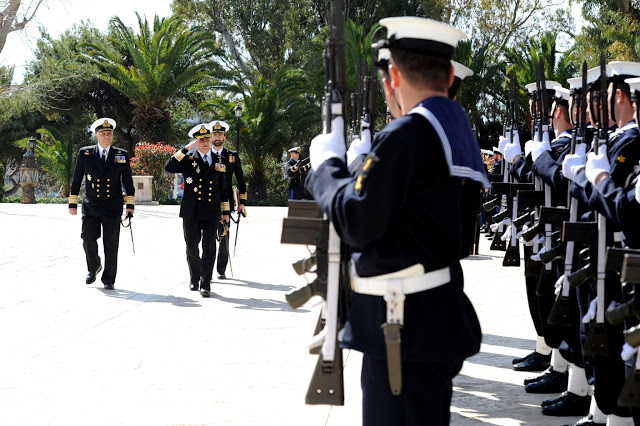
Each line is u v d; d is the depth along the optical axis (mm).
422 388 2320
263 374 5258
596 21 29141
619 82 3586
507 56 38906
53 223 17797
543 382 4902
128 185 9086
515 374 5355
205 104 38500
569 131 4848
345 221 2238
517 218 5254
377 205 2186
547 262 4301
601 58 3420
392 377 2266
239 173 9625
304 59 38156
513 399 4773
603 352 3482
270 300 8180
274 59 42875
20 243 13391
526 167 5242
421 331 2285
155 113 36625
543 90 4609
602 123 3445
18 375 5191
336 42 2490
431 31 2389
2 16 29172
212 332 6578
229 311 7531
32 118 46031
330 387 2445
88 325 6816
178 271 10258
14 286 8875
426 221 2271
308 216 2801
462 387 5051
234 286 9141
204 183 8523
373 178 2188
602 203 3152
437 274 2340
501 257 12258
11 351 5852
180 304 7906
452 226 2303
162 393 4812
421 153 2229
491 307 7762
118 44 40719
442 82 2426
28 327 6707
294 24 42719
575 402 4418
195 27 37719
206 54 37500
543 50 37625
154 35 35844
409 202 2268
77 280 9398
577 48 34188
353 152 2879
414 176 2227
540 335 5395
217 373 5281
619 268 2945
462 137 2344
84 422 4262
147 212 22875
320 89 35656
